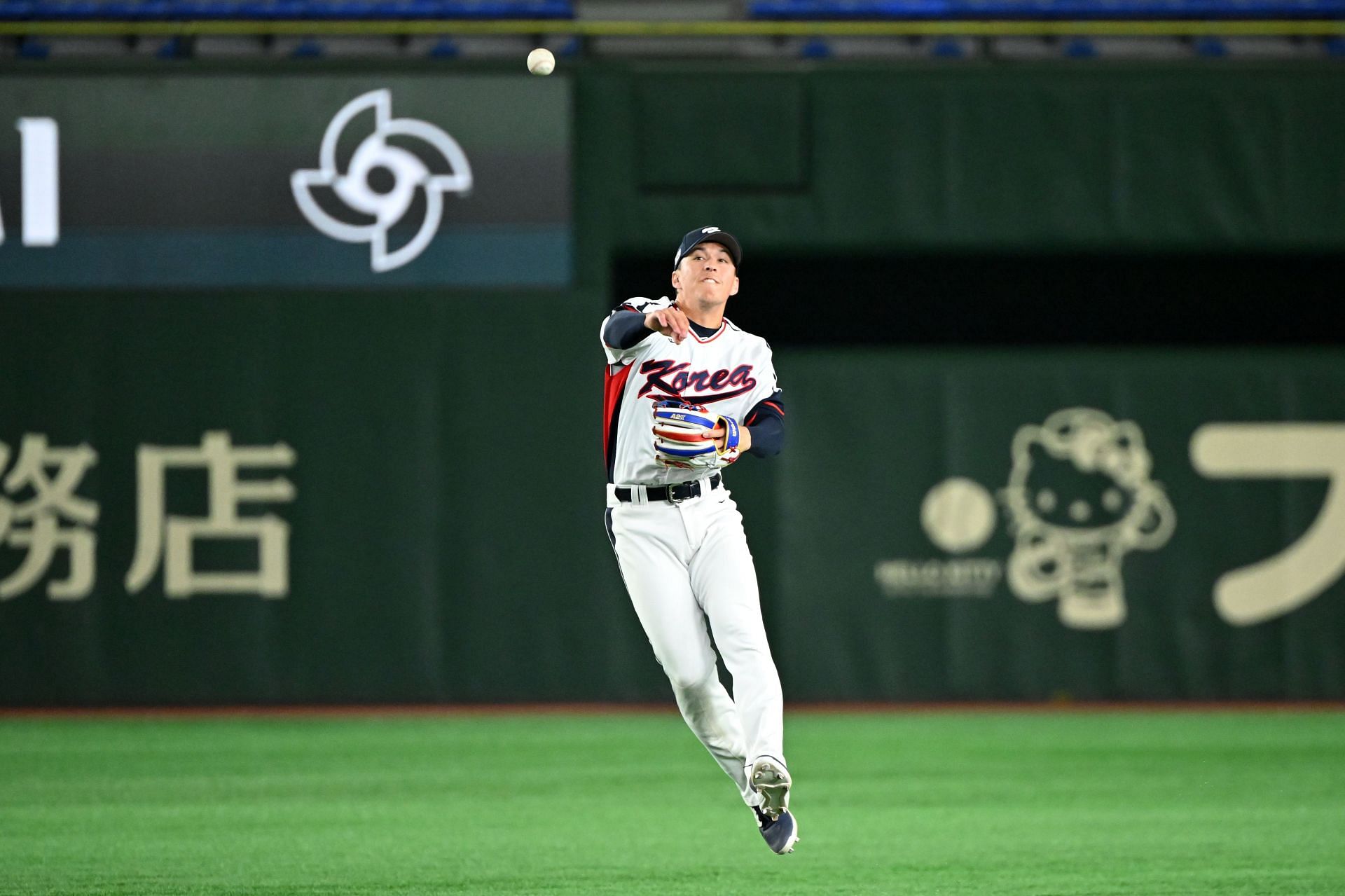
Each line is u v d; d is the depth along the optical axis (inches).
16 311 1451.8
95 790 1056.8
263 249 1457.9
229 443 1457.9
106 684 1446.9
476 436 1465.3
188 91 1454.2
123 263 1455.5
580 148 1477.6
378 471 1462.8
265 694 1450.5
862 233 1477.6
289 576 1456.7
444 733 1327.5
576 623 1461.6
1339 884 760.3
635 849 850.1
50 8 1705.2
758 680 664.4
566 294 1465.3
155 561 1454.2
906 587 1480.1
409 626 1457.9
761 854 836.6
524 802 1010.1
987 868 797.9
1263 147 1478.8
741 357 699.4
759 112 1477.6
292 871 791.7
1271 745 1242.6
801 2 1788.9
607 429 705.6
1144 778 1099.9
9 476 1450.5
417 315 1462.8
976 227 1476.4
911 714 1439.5
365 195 1460.4
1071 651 1480.1
